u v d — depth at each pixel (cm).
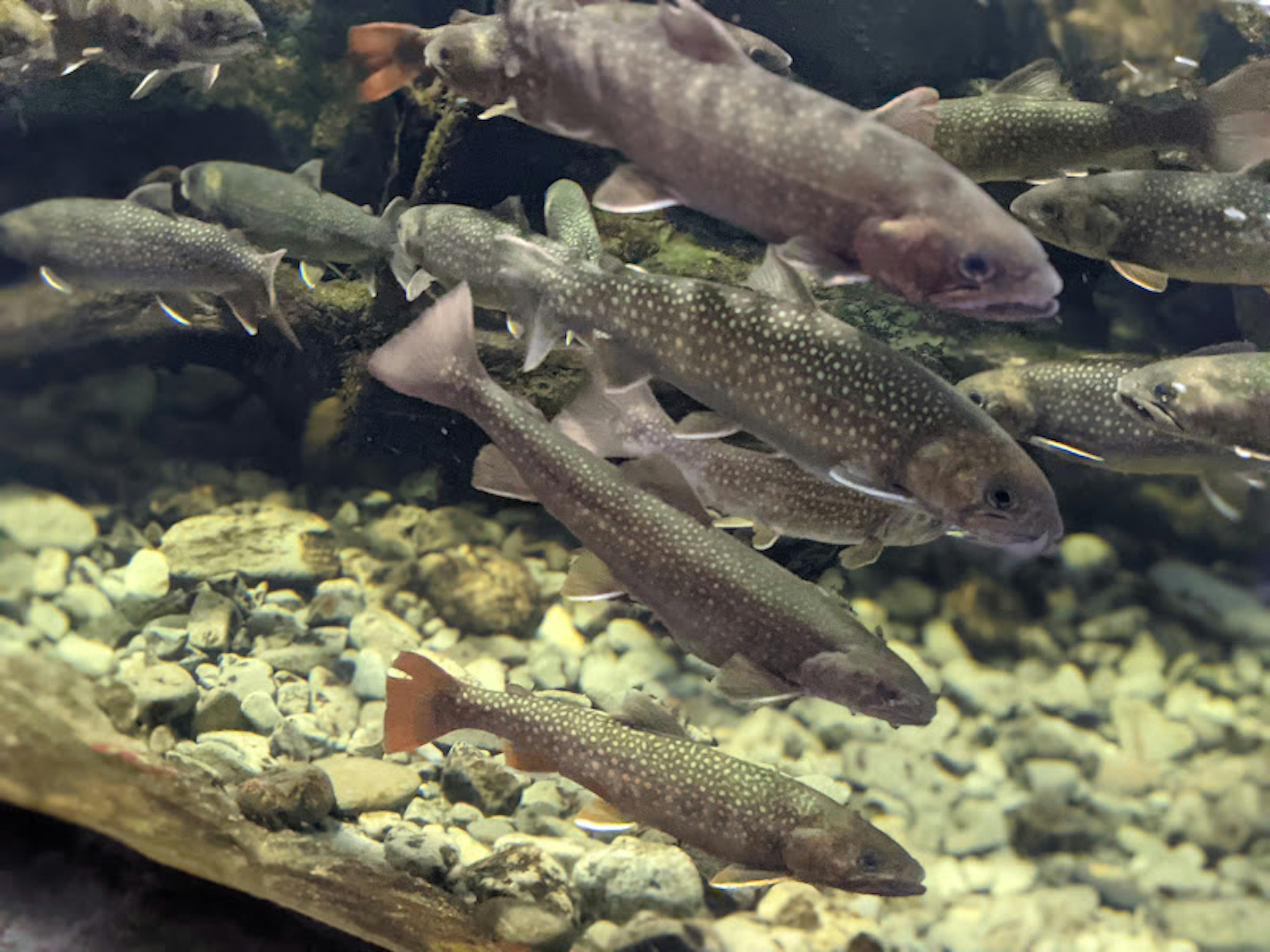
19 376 130
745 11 128
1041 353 118
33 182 156
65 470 127
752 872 76
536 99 66
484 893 80
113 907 64
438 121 130
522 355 115
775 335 74
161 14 96
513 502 131
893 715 75
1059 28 118
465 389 77
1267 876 94
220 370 142
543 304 79
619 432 88
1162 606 125
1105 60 116
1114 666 119
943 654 117
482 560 120
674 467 78
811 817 75
